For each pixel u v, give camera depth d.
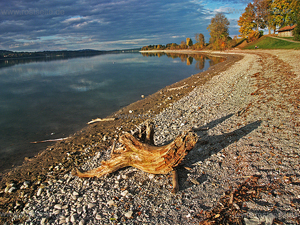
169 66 51.97
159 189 5.97
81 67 57.62
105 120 14.19
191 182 6.00
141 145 6.66
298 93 11.75
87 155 9.47
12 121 15.02
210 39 102.44
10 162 9.56
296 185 4.94
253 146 7.19
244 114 10.48
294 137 7.15
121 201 5.71
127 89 25.19
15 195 7.01
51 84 30.70
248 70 24.55
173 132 10.33
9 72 48.44
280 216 4.19
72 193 6.55
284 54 34.34
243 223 4.23
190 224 4.50
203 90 19.08
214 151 7.50
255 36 81.81
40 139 11.96
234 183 5.55
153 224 4.70
